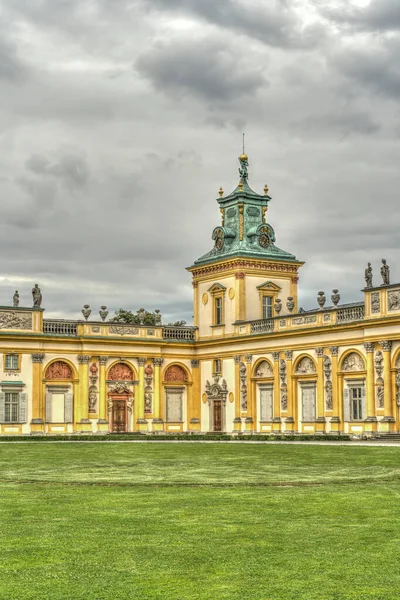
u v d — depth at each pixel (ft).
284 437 219.20
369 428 214.90
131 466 121.49
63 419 260.83
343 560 55.31
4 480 101.04
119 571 53.06
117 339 268.21
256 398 258.16
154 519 70.18
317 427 232.32
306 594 48.08
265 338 252.42
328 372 230.27
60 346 261.85
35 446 186.50
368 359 216.54
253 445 182.39
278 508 75.61
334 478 100.58
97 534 63.82
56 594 48.37
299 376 240.73
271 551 57.93
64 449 170.60
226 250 281.13
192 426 279.69
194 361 282.36
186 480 99.45
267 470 112.57
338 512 73.10
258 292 273.95
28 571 53.11
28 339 256.32
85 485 94.79
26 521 69.41
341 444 185.88
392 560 55.26
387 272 216.54
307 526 66.59
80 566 54.24
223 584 50.14
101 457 142.10
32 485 94.99
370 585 49.75
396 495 83.82
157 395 274.36
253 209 283.18
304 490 88.58
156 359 275.39
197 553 57.52
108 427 265.95
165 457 140.87
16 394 254.27
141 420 271.08
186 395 281.74
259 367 257.96
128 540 61.72
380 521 68.59
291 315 243.60
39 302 260.21
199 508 75.97
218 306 279.69
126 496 84.58
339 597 47.52
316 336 234.79
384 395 212.02
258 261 273.54
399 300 209.15
